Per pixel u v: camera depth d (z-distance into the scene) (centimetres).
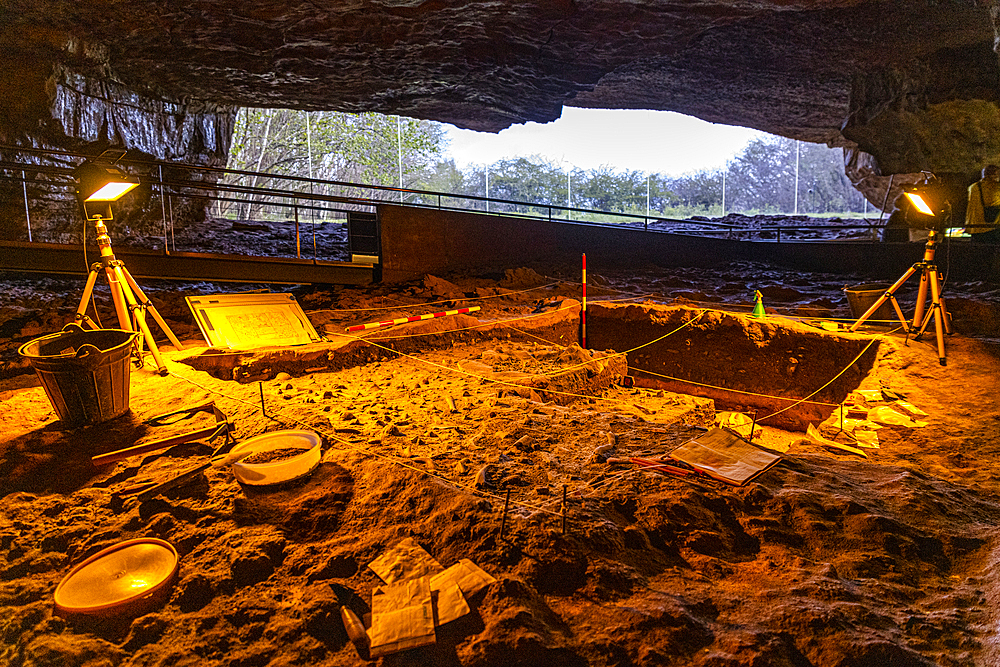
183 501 362
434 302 1102
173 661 253
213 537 330
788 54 1577
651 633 263
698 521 349
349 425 484
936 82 1496
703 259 1666
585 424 505
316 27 1181
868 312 891
